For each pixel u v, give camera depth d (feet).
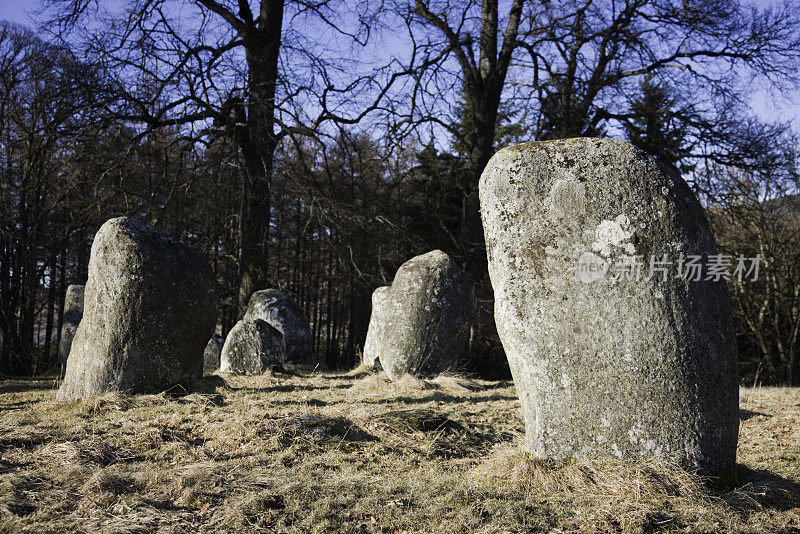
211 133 57.62
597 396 13.98
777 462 17.81
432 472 16.02
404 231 67.77
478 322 71.05
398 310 35.88
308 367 46.73
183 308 25.70
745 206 68.33
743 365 87.45
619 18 67.72
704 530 11.61
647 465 13.38
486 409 25.13
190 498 12.90
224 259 81.56
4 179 62.64
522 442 16.52
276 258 84.33
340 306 96.37
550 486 13.66
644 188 14.44
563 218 14.66
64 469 14.48
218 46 57.72
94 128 53.01
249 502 12.57
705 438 13.56
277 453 16.79
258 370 39.93
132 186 59.47
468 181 75.97
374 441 18.93
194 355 26.27
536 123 73.92
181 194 61.11
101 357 24.38
